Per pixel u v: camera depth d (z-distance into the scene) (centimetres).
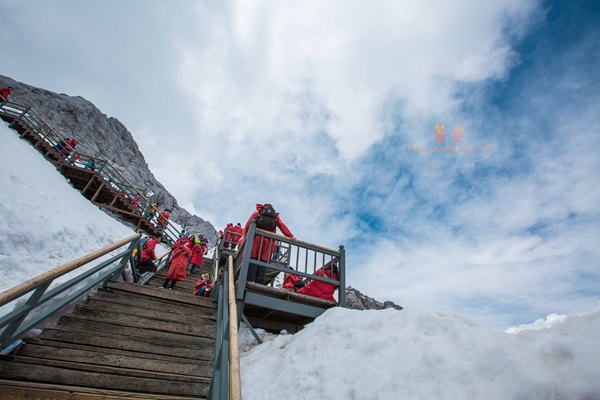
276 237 559
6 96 1441
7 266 579
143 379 318
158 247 1673
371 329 354
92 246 913
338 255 591
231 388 210
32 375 290
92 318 399
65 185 1270
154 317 454
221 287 519
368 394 256
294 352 384
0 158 879
